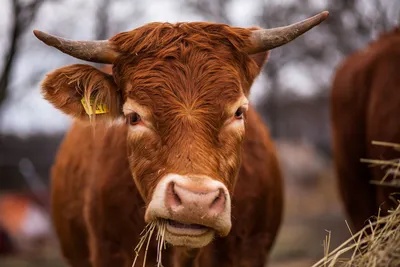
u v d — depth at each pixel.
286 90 34.09
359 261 5.97
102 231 7.64
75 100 6.59
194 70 6.14
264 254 8.21
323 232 20.72
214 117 5.97
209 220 5.57
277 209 8.55
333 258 6.04
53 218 9.73
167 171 5.80
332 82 10.95
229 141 6.09
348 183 10.56
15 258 18.80
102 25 22.14
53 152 29.55
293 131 41.22
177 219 5.59
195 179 5.61
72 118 6.68
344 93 10.47
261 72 7.18
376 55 10.09
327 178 34.56
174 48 6.25
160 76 6.12
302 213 28.44
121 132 7.65
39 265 17.45
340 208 29.33
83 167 8.44
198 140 5.85
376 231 6.21
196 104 5.98
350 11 22.61
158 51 6.27
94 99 6.57
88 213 7.87
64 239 9.28
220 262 7.85
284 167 35.44
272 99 31.53
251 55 7.02
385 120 9.30
